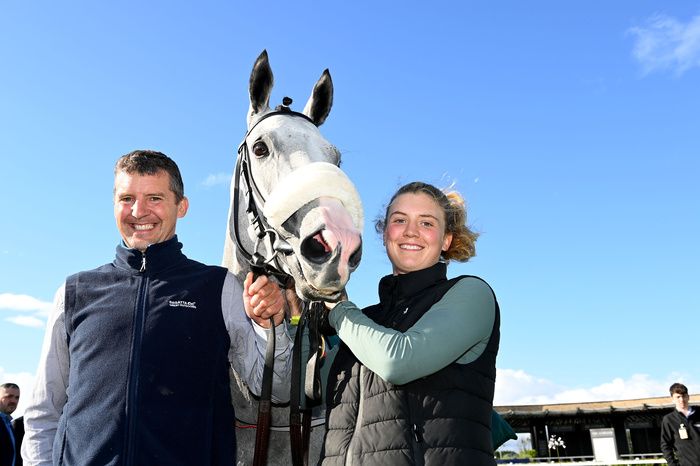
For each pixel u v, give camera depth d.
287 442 2.08
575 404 15.86
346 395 1.73
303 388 2.03
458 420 1.58
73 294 1.83
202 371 1.75
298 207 1.73
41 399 1.79
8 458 5.26
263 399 1.84
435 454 1.53
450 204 2.04
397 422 1.57
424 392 1.61
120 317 1.73
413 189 1.97
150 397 1.65
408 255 1.90
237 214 2.30
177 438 1.65
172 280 1.84
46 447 1.77
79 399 1.65
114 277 1.84
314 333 1.93
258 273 2.07
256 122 2.39
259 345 1.94
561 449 16.56
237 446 2.08
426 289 1.86
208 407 1.74
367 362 1.62
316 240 1.72
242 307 1.93
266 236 2.04
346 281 1.66
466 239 2.15
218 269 1.94
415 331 1.63
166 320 1.74
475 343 1.69
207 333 1.79
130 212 1.92
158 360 1.69
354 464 1.58
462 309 1.70
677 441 6.06
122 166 1.96
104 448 1.58
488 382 1.70
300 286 1.82
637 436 15.71
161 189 1.94
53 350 1.81
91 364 1.68
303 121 2.34
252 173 2.19
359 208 1.78
